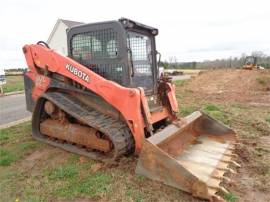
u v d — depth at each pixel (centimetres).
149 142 411
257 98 1396
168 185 402
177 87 2050
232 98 1394
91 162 495
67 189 409
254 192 407
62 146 562
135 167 456
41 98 580
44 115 623
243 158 518
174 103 559
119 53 483
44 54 568
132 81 491
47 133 598
